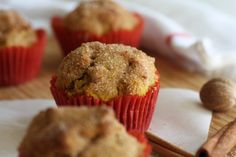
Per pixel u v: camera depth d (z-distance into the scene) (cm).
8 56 47
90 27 50
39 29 51
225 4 67
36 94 47
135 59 37
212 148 34
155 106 41
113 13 51
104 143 28
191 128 38
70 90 37
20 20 49
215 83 41
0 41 47
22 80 48
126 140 29
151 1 61
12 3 61
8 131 38
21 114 41
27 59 48
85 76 37
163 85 48
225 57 50
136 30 52
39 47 49
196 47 49
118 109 37
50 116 29
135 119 38
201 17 59
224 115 40
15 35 47
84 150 28
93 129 28
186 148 36
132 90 36
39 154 28
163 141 36
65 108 29
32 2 61
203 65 49
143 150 30
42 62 53
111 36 50
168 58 54
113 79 36
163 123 39
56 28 52
